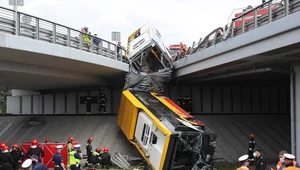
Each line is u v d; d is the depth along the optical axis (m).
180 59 24.47
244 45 16.45
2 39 14.59
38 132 26.30
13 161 14.16
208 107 30.89
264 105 31.89
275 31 14.04
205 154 14.45
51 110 33.75
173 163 14.27
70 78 23.84
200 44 21.45
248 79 27.89
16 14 15.42
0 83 26.52
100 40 21.36
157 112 16.72
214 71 22.86
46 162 18.88
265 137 25.72
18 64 19.23
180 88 30.34
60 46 17.64
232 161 21.58
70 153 15.12
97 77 27.00
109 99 30.75
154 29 23.91
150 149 16.16
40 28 16.81
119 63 22.92
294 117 16.95
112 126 25.30
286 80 29.06
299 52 15.29
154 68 23.84
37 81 25.42
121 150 22.22
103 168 19.20
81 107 32.22
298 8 13.31
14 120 28.62
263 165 12.02
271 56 16.34
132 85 22.16
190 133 14.23
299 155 16.45
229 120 27.84
